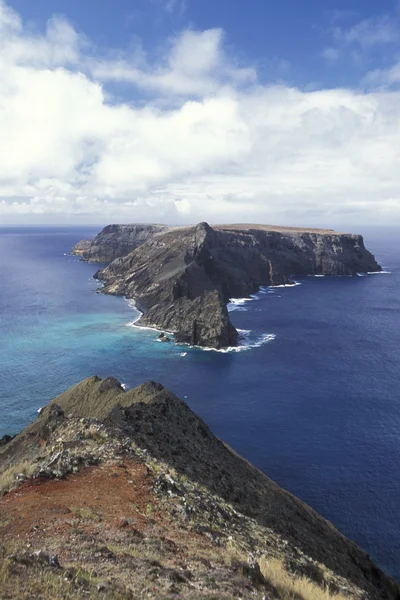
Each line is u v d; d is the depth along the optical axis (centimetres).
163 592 1353
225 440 7219
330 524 4422
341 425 7731
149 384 5788
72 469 2611
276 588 1762
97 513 2033
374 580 3734
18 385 9444
